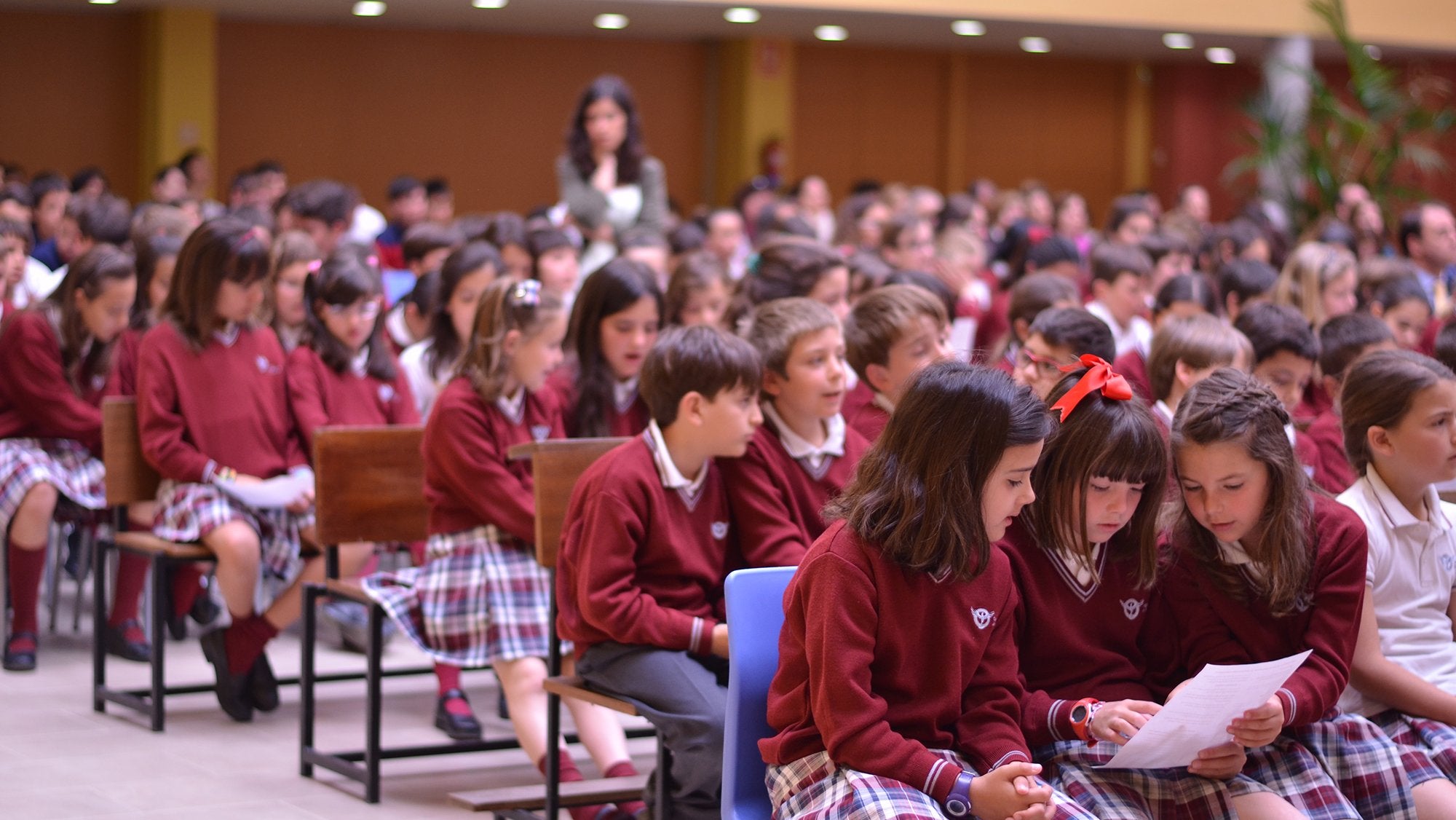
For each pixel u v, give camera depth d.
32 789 3.29
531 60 12.77
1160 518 2.41
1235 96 14.72
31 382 4.39
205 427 3.94
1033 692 2.31
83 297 4.43
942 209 9.51
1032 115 14.51
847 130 13.88
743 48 12.84
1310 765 2.30
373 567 4.80
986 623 2.16
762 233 8.44
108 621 4.48
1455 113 10.72
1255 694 2.09
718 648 2.70
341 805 3.27
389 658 4.59
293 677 4.12
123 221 6.22
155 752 3.59
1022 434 2.08
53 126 11.43
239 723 3.86
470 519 3.38
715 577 2.83
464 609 3.30
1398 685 2.50
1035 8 10.43
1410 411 2.60
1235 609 2.37
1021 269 6.36
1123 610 2.36
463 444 3.33
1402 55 12.73
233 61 11.84
